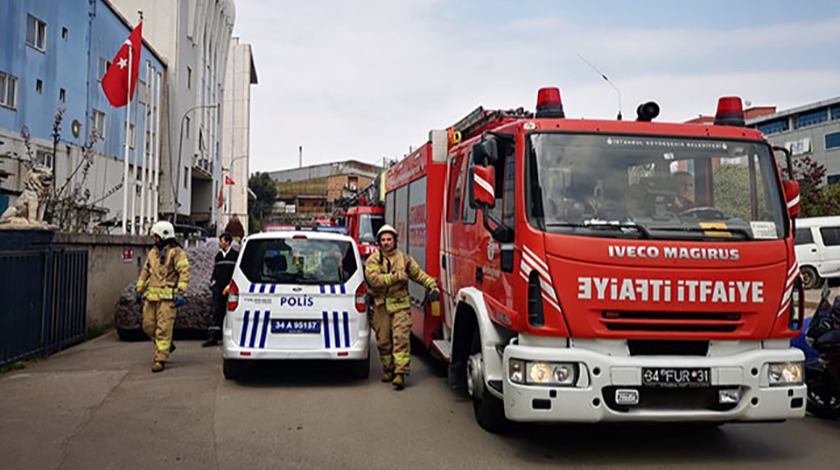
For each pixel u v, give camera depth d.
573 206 5.30
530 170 5.39
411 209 9.64
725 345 5.15
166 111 40.09
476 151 5.73
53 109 26.31
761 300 5.16
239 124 69.19
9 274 8.58
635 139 5.60
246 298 7.96
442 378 8.69
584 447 5.83
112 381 8.16
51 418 6.45
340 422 6.52
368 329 8.30
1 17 22.84
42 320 9.52
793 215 5.55
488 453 5.62
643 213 5.37
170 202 40.09
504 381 5.25
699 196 5.54
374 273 7.83
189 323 11.62
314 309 7.99
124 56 16.48
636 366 4.94
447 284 7.88
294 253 8.21
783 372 5.14
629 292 5.02
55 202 14.72
